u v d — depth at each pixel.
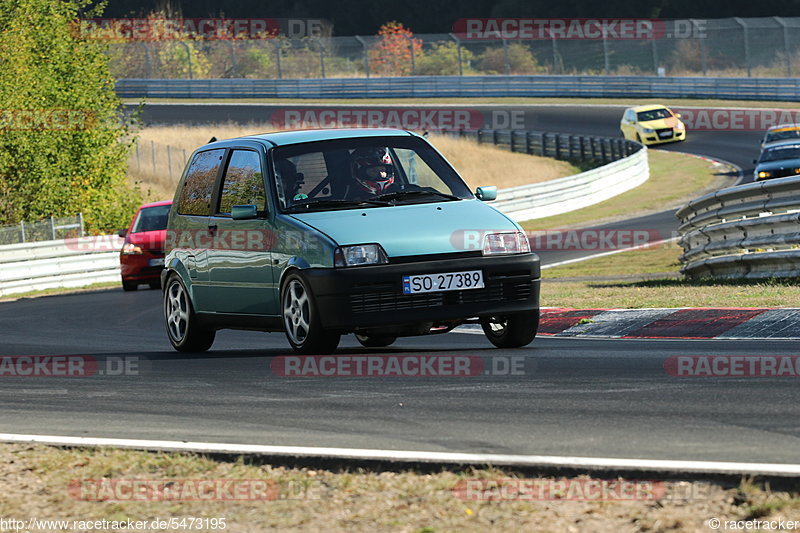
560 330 36.81
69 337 45.62
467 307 28.25
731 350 27.80
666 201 120.62
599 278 65.31
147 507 15.49
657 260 74.19
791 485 14.50
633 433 18.09
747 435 17.48
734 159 146.38
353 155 30.95
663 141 162.88
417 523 14.02
